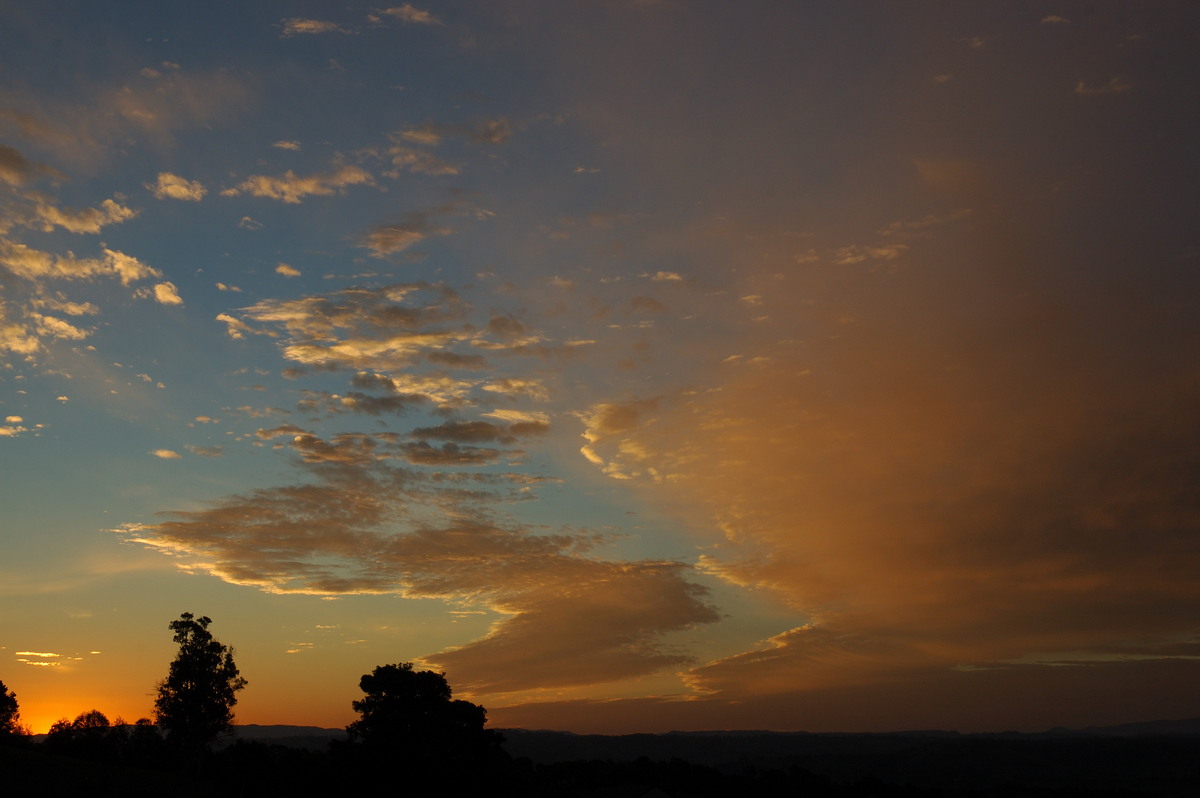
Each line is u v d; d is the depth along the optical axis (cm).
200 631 8019
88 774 7206
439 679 7194
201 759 8162
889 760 17850
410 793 6712
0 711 9275
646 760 11844
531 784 8750
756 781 10888
